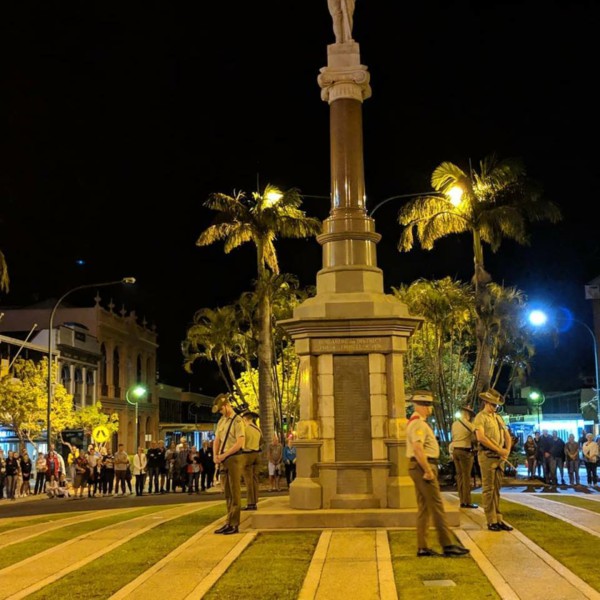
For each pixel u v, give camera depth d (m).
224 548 10.40
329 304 13.16
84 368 60.16
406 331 13.20
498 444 11.29
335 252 13.84
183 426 78.44
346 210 14.04
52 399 44.19
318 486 12.65
